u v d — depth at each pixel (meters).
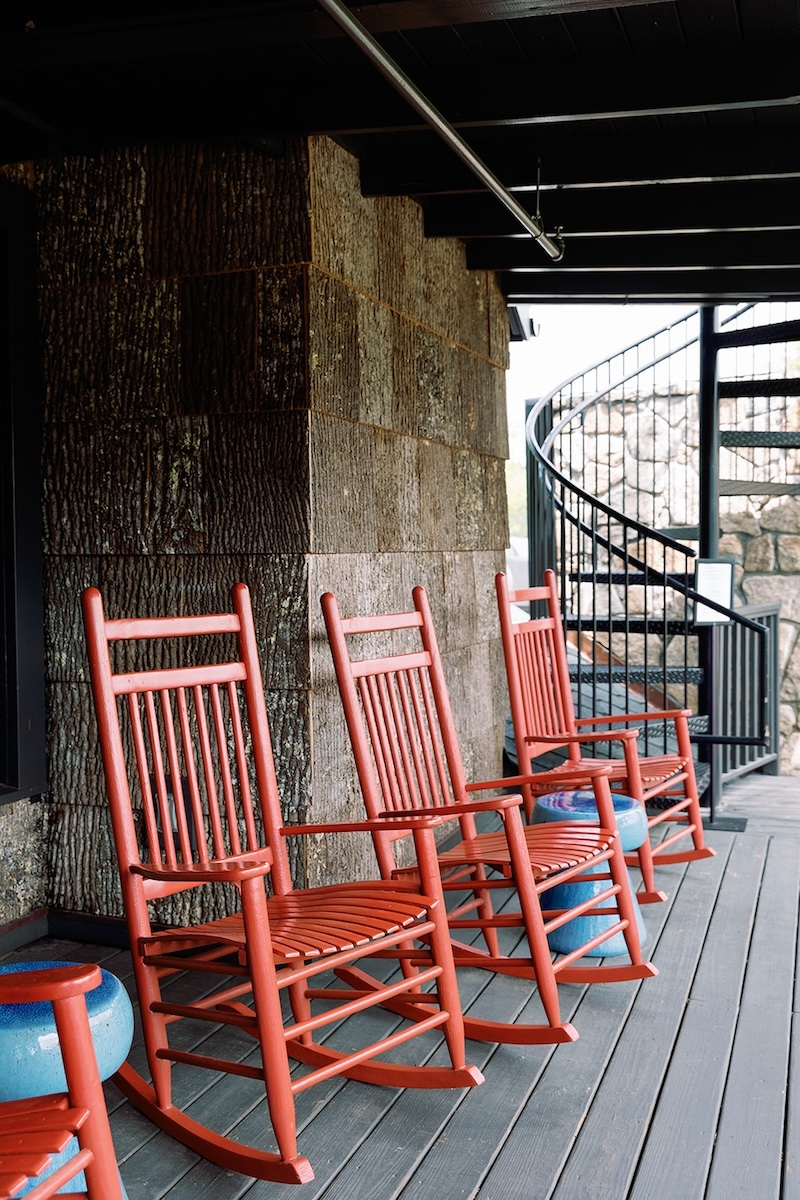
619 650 7.39
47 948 3.51
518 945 3.44
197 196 3.30
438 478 4.36
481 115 2.97
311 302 3.20
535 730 3.82
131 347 3.41
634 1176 2.14
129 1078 2.47
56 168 3.46
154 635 2.48
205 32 2.46
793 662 7.20
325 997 2.57
